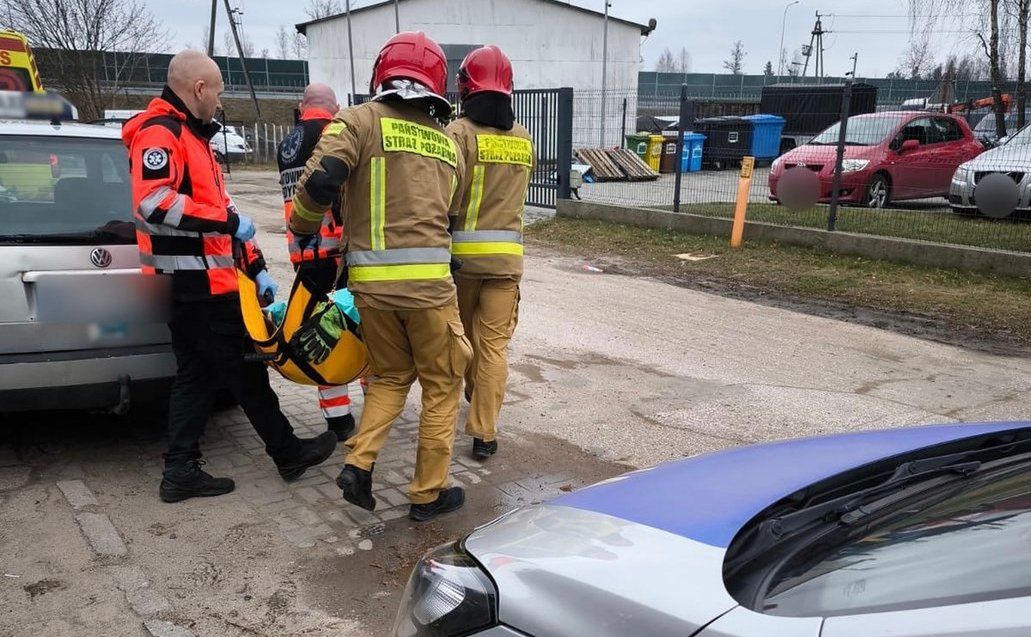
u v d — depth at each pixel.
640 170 19.73
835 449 2.22
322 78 38.28
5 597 2.99
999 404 5.33
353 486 3.34
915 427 2.42
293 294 3.57
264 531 3.54
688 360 6.34
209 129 3.59
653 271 10.10
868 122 12.98
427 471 3.61
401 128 3.25
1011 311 7.71
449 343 3.44
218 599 3.02
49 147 4.11
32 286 3.73
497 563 1.72
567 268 10.34
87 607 2.94
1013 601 1.27
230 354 3.68
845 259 9.81
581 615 1.50
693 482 2.04
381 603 3.03
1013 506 1.62
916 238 9.88
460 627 1.65
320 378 3.63
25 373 3.72
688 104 12.12
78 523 3.55
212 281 3.55
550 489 4.04
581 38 38.84
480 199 4.15
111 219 3.96
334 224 4.08
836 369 6.12
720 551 1.60
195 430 3.80
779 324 7.50
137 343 3.95
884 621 1.27
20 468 4.14
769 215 11.67
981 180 9.81
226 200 3.70
